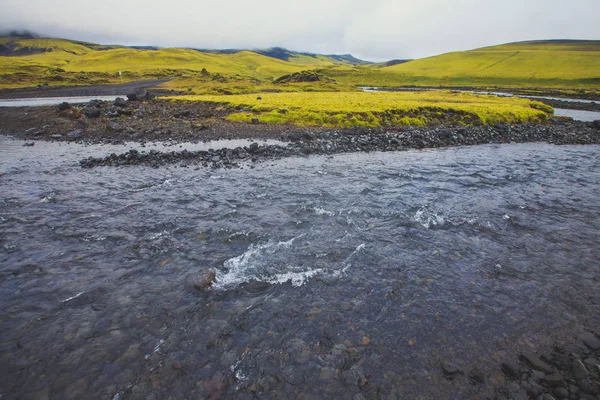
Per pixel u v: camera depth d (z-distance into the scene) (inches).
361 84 7509.8
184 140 1400.1
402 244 521.7
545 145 1440.7
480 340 321.4
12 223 593.6
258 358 301.9
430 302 380.5
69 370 289.9
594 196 745.0
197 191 772.6
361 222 604.4
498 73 7239.2
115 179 867.4
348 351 309.9
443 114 2005.4
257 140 1411.2
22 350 311.4
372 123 1804.9
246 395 265.1
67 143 1343.5
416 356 303.4
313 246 514.6
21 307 372.2
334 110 1966.0
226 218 617.9
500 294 394.9
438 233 559.8
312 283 419.2
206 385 274.5
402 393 266.1
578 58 7490.2
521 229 573.6
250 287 410.9
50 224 590.9
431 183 844.0
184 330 337.4
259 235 550.0
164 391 269.4
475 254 490.0
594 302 378.9
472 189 796.6
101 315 359.6
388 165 1039.0
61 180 856.3
